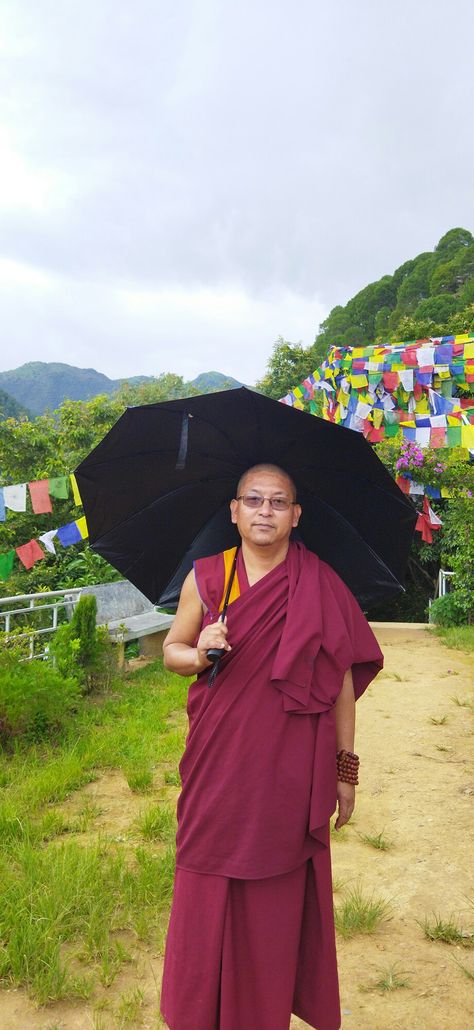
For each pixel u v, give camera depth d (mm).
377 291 38531
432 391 12984
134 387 43812
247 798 2020
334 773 2131
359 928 3225
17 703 5395
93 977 2832
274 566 2262
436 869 3799
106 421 14758
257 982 2016
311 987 2135
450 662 8961
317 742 2104
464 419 12492
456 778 5105
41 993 2713
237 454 2428
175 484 2541
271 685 2066
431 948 3096
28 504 11789
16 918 3051
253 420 2279
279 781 2037
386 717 6570
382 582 2691
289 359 30359
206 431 2338
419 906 3436
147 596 2730
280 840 2020
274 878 2027
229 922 2008
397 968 2949
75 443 14039
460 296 30406
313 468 2434
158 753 5379
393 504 2443
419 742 5883
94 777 5012
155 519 2600
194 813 2064
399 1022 2629
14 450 13648
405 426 13383
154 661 8773
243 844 2004
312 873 2109
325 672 2133
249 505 2232
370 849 4035
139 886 3363
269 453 2406
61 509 11930
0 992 2775
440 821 4398
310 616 2098
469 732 6129
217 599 2211
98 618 8523
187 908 2045
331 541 2652
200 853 2039
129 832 4117
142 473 2471
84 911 3199
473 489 12820
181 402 2217
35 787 4621
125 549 2623
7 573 7770
